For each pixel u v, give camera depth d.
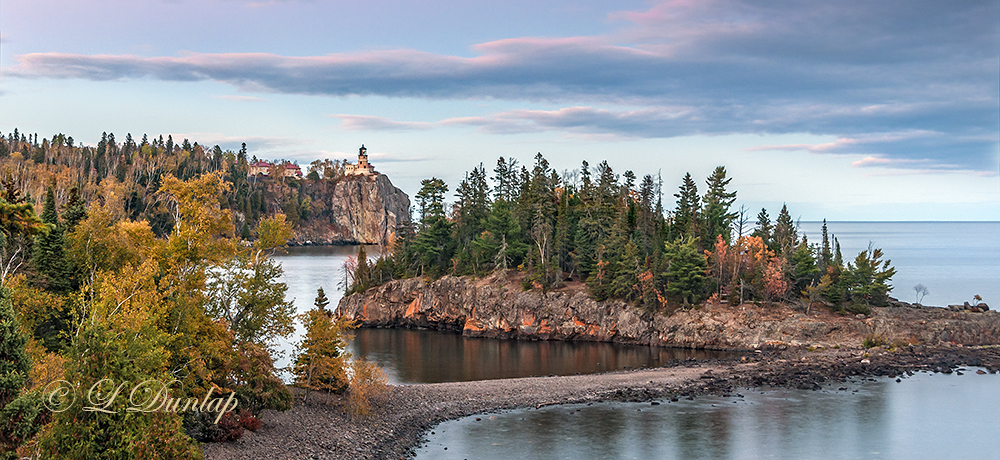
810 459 52.41
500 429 60.16
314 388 62.91
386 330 135.50
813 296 111.62
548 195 146.88
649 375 83.81
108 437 31.95
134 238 58.31
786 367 87.19
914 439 57.28
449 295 134.25
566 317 120.19
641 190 150.50
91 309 44.47
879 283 112.44
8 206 26.62
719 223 145.88
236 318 59.91
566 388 75.56
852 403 69.50
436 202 145.88
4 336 32.16
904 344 97.94
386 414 62.25
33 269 56.12
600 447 55.00
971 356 92.44
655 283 115.88
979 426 61.06
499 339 122.38
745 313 109.38
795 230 149.00
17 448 32.06
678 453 53.62
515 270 134.88
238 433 48.44
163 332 45.75
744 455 53.22
